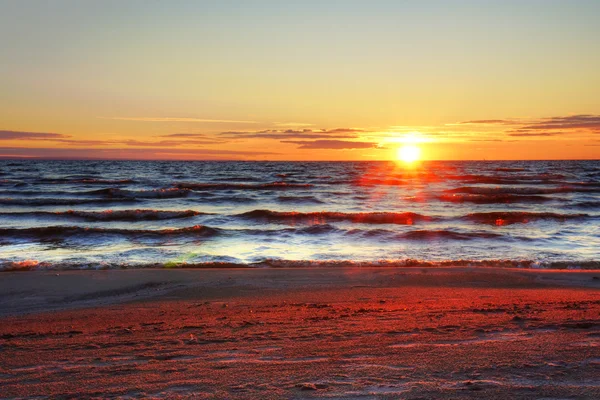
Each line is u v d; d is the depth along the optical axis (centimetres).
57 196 4025
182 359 512
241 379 427
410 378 412
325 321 725
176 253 1669
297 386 400
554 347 499
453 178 6241
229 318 795
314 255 1650
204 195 4125
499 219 2536
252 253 1683
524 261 1509
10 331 756
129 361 513
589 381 387
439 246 1805
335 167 11531
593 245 1817
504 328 611
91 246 1808
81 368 491
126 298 1085
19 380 455
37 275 1302
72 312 946
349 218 2580
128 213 2689
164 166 11819
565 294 1045
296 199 3681
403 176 6912
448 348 513
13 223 2483
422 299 998
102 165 12200
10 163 13050
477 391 372
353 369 446
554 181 5706
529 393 364
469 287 1163
